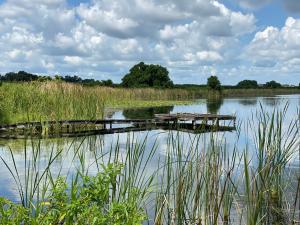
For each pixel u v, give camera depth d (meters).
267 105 40.94
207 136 15.20
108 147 13.34
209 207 5.80
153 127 20.88
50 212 3.90
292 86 97.88
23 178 8.55
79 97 21.33
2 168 9.70
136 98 48.25
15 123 18.17
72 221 3.73
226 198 6.13
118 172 4.15
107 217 3.76
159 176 8.30
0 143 13.95
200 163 6.12
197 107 40.19
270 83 97.56
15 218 3.62
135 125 22.05
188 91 62.50
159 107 40.62
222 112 30.77
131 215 3.88
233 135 16.14
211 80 73.69
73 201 3.69
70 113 19.80
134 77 75.94
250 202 5.68
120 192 5.18
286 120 18.59
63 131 17.84
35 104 19.91
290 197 7.19
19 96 20.64
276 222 6.05
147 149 12.35
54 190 3.87
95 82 53.84
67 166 9.86
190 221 5.84
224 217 6.07
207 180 5.86
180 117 21.67
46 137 15.08
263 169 5.93
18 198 6.77
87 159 10.82
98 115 21.50
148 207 6.48
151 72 75.25
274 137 6.41
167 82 75.19
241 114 27.16
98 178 4.04
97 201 3.90
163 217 5.95
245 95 82.06
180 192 5.64
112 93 42.53
